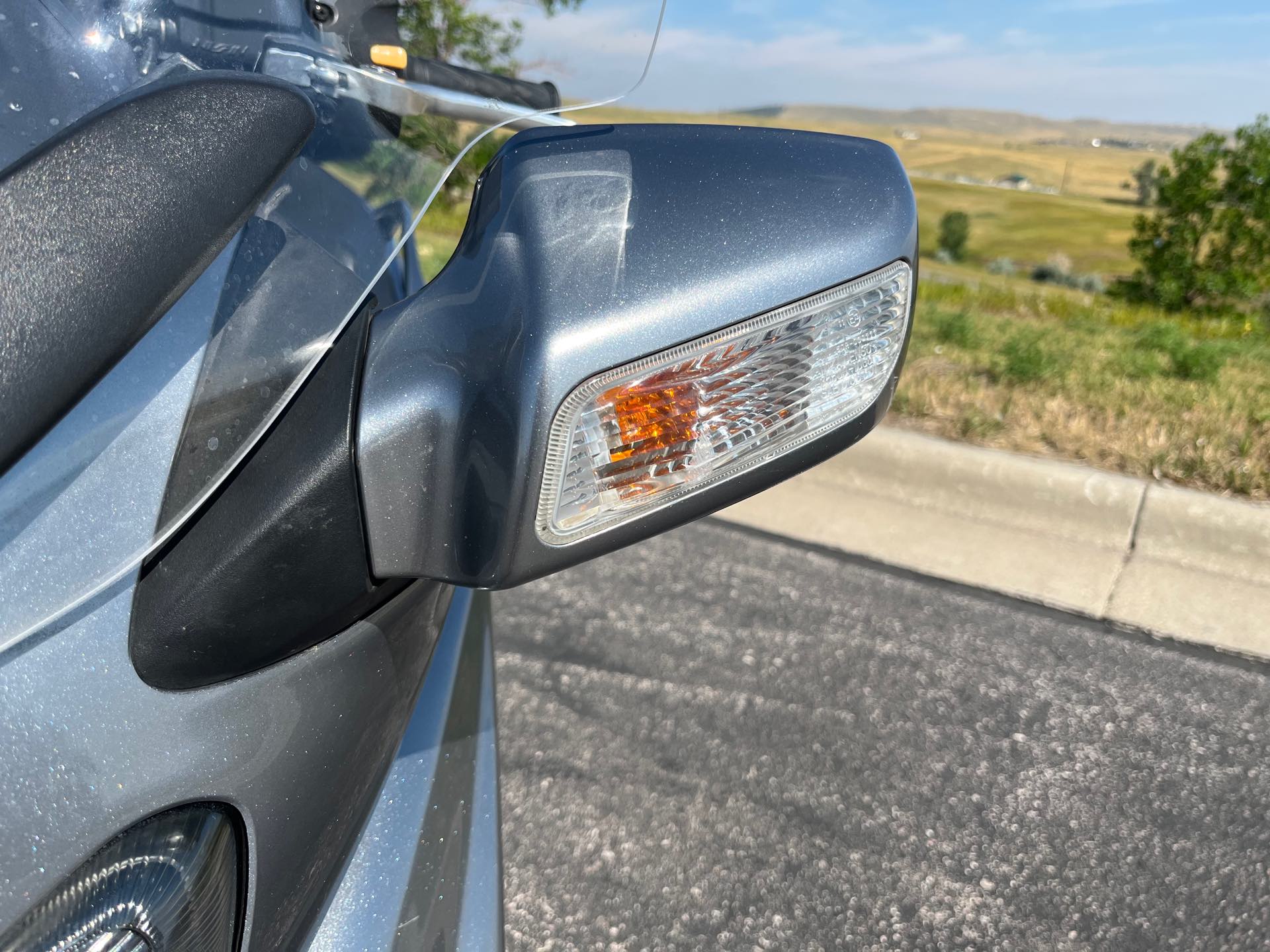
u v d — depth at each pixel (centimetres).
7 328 75
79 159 82
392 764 118
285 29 123
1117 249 14250
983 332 645
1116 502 355
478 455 92
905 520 372
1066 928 211
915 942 206
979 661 299
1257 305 2473
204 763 84
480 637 157
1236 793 250
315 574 93
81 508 82
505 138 136
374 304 113
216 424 91
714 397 95
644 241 95
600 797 240
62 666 78
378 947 103
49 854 75
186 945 82
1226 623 319
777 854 226
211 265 96
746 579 338
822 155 106
